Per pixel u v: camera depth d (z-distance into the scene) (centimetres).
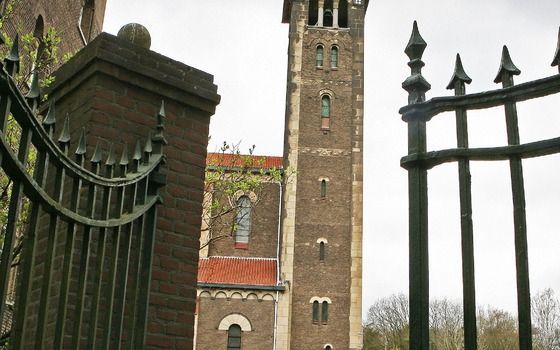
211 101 648
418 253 371
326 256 3703
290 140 3919
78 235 535
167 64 627
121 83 597
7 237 271
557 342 3181
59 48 1973
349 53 4147
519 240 342
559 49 345
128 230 395
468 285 349
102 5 2438
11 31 1584
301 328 3556
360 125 3991
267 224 3872
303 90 4041
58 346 317
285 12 4588
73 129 591
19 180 276
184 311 571
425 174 384
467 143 370
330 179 3869
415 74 399
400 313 7219
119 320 379
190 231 600
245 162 1783
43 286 307
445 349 4806
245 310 3512
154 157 449
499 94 362
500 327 4591
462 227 359
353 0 4278
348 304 3619
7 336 628
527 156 354
